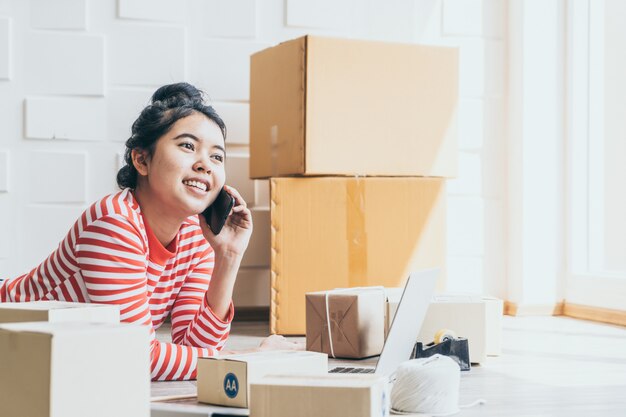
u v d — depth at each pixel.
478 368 2.07
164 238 1.79
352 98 2.88
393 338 1.63
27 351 0.99
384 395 1.18
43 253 3.11
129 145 1.76
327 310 2.19
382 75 2.92
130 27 3.17
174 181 1.69
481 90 3.53
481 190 3.53
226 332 1.88
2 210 3.08
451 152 3.02
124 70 3.17
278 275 2.81
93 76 3.14
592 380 1.89
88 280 1.61
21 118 3.09
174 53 3.21
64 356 0.98
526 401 1.64
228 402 1.32
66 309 1.32
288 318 2.81
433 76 3.00
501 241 3.54
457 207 3.51
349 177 2.88
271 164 3.01
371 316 2.20
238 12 3.27
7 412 1.02
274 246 2.80
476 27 3.52
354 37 3.39
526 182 3.46
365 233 2.87
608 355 2.30
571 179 3.46
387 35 3.42
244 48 3.28
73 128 3.13
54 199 3.12
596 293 3.26
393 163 2.94
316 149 2.82
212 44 3.25
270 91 3.01
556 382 1.86
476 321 2.11
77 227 1.67
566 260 3.48
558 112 3.50
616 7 3.40
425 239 2.93
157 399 1.39
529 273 3.45
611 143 3.43
